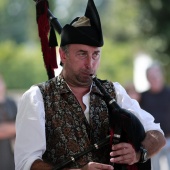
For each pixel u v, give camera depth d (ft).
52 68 27.17
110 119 24.70
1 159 45.06
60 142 24.93
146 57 117.91
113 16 182.19
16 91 136.87
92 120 25.25
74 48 24.62
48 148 25.13
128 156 24.22
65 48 24.90
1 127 45.24
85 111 25.36
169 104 51.01
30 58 157.07
